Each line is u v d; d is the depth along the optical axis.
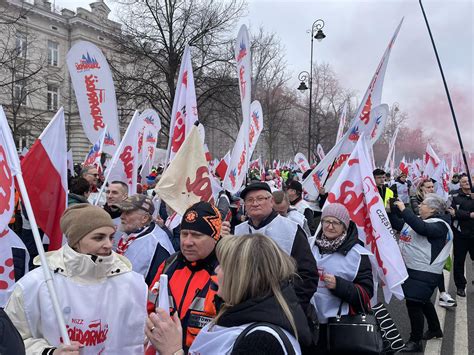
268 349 1.50
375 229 3.68
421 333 4.51
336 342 2.86
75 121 31.53
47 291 2.00
